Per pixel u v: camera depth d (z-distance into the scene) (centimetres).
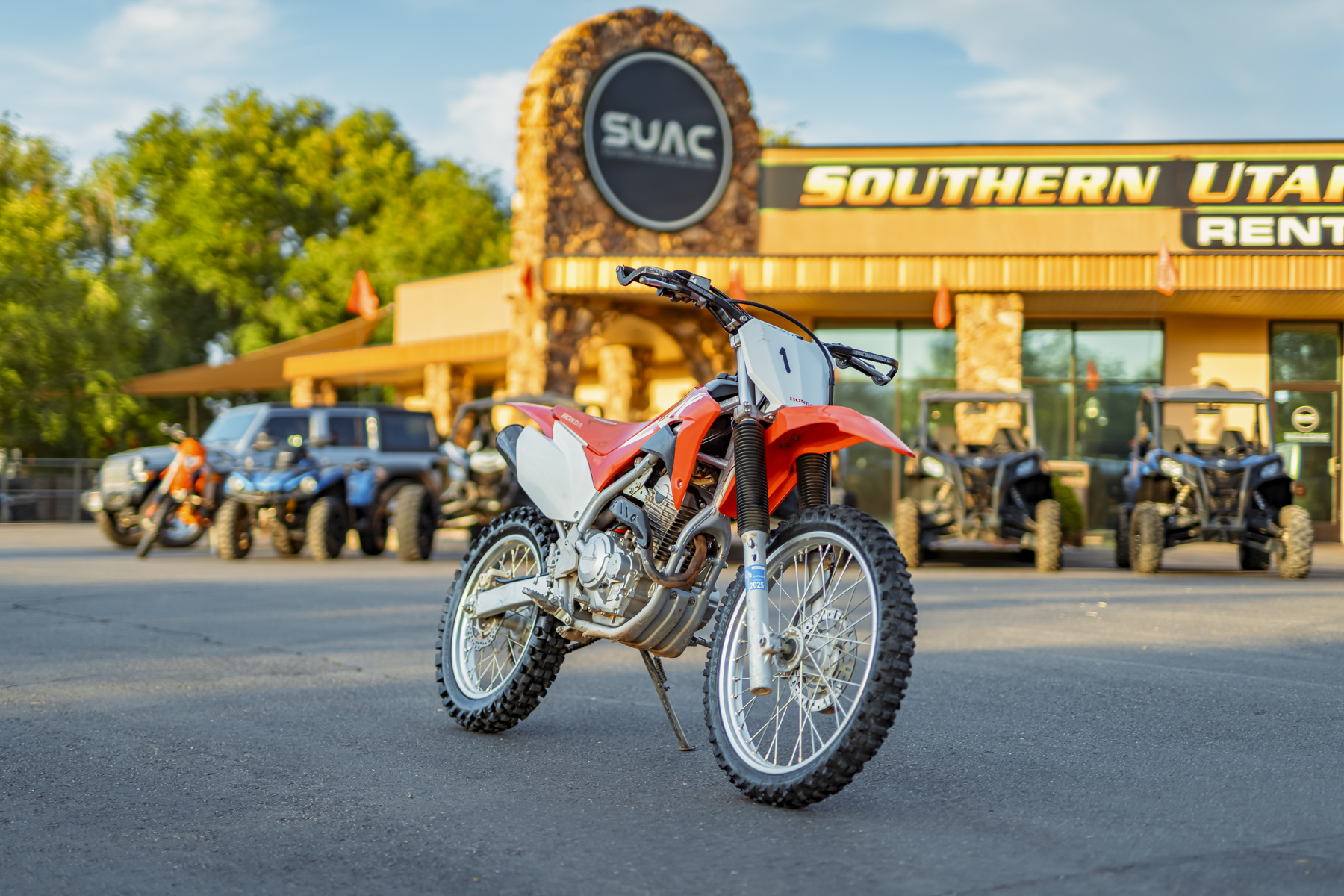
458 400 2623
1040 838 351
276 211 4738
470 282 2642
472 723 498
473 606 518
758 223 2052
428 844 345
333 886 310
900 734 496
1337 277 1864
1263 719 526
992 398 1491
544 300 1964
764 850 340
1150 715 535
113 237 4381
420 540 1439
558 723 523
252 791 404
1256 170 1962
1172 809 382
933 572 1366
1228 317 2145
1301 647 744
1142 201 1994
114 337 3175
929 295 1973
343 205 4944
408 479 1669
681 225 2012
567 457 480
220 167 4672
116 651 708
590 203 1975
